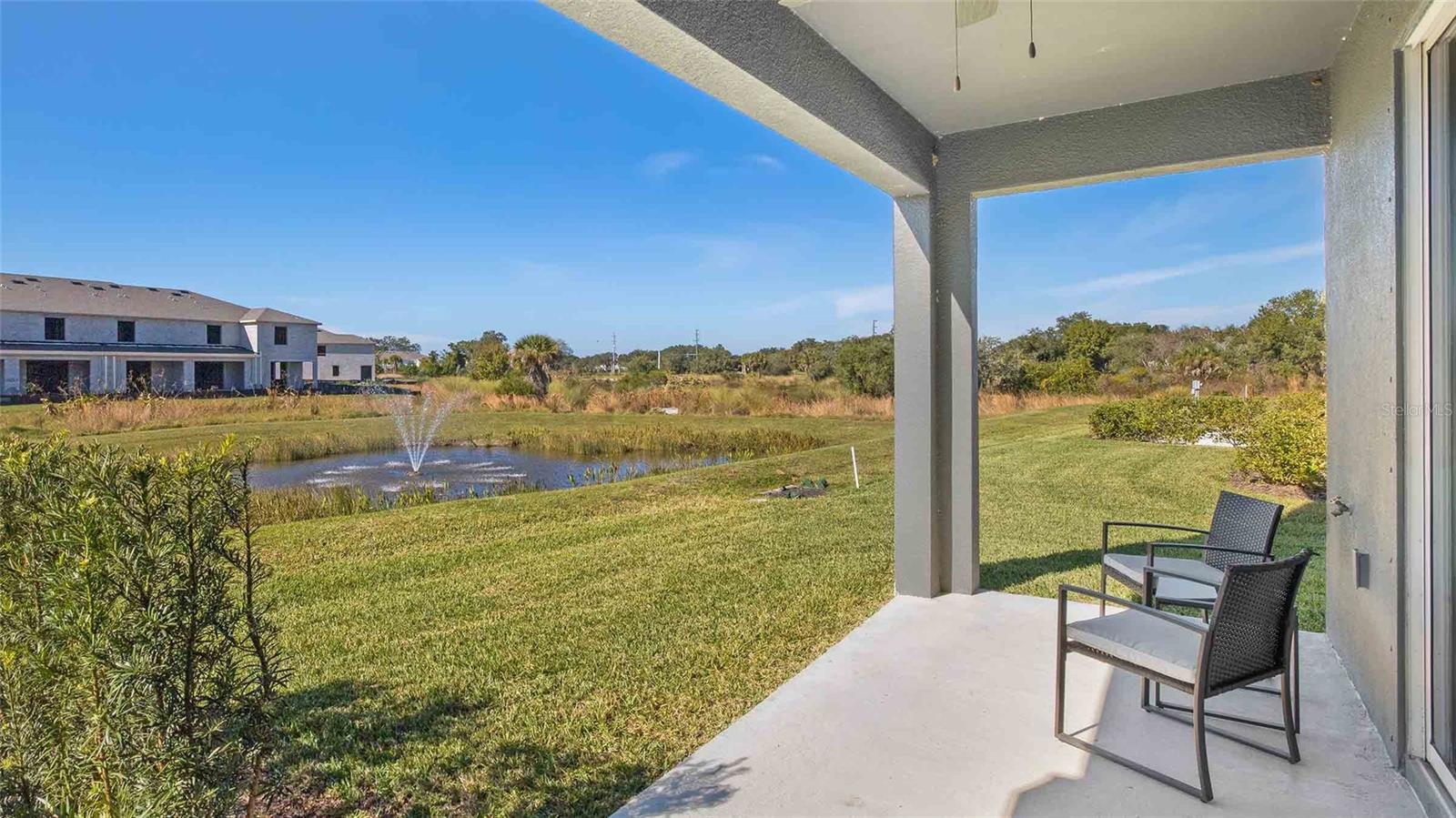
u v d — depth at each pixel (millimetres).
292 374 37000
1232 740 2760
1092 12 2984
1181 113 3914
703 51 2439
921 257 4598
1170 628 2684
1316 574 5289
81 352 29188
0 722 1717
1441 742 2295
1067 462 10430
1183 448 11250
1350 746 2699
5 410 21531
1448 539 2262
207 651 1796
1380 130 2676
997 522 7395
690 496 8914
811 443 15570
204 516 1759
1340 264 3365
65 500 1700
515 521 7496
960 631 4043
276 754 2141
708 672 3604
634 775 2643
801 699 3186
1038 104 4051
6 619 1658
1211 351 14344
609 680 3520
